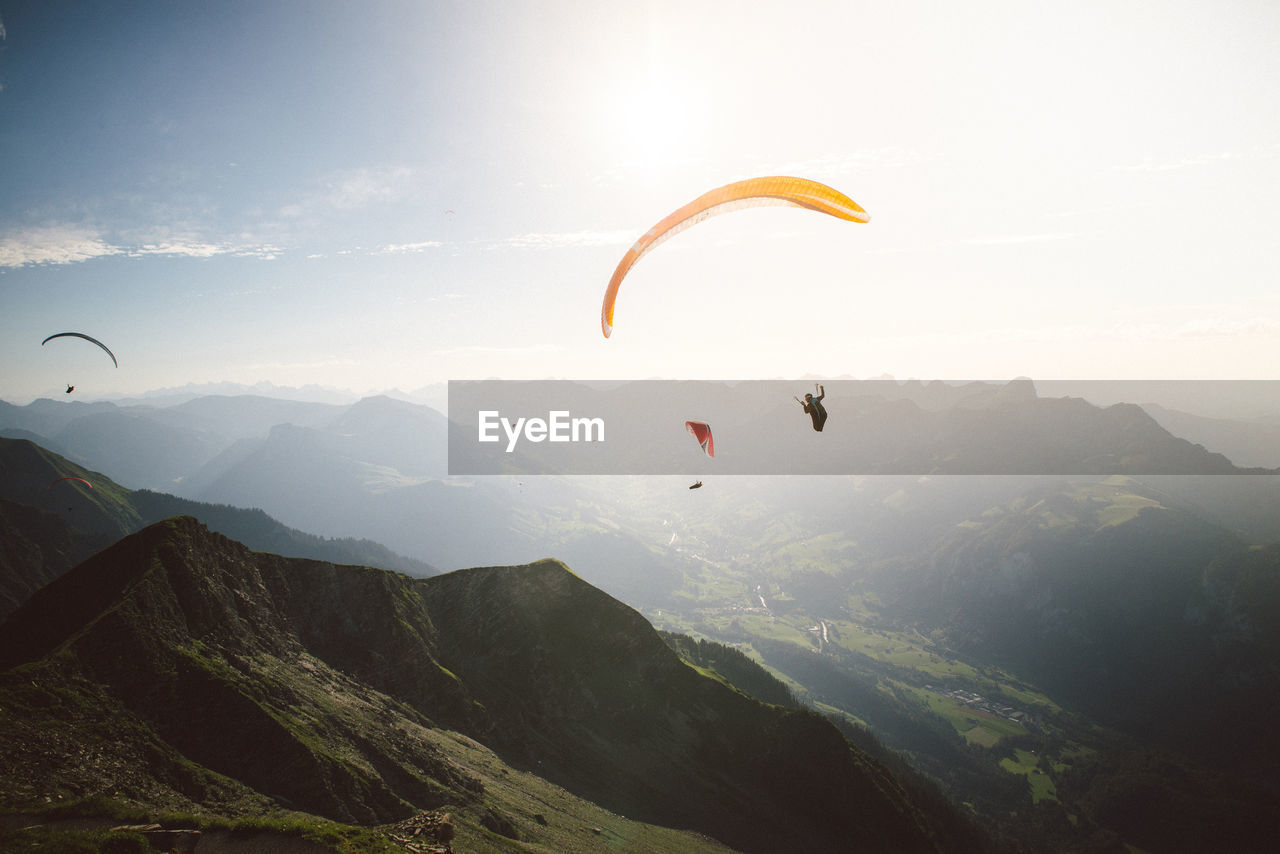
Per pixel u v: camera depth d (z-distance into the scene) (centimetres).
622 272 2666
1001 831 19712
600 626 11319
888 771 13162
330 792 4816
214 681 5084
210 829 3181
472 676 9506
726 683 12256
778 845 9500
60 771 3612
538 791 7619
